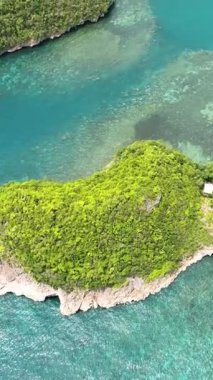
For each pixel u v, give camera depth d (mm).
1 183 75688
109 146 78500
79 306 62562
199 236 66562
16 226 65312
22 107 84938
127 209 65188
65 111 83688
